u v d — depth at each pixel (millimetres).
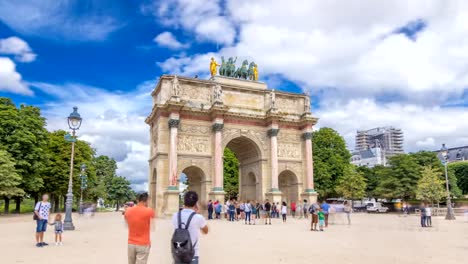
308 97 71812
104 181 141625
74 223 46656
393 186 88562
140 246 12008
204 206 61281
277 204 62562
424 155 100875
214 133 62906
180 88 63375
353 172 93938
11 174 58594
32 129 68500
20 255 19922
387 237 29203
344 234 31781
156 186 59625
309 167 68625
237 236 30031
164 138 60688
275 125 66812
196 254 10156
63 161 80188
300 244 24594
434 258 18797
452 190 105688
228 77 68062
